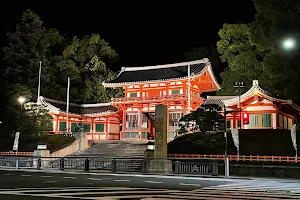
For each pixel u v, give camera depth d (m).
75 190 15.63
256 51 54.38
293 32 29.69
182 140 38.53
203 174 28.09
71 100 66.69
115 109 60.12
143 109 56.72
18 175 24.89
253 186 19.86
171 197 13.64
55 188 16.38
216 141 36.31
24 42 60.53
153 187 17.83
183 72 54.53
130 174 27.70
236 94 55.81
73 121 59.94
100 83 66.94
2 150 47.03
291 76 30.77
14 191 14.95
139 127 56.19
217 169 27.50
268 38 32.62
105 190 15.82
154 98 54.25
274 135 37.31
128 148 44.88
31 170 31.53
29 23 61.31
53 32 69.00
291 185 20.89
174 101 53.38
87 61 71.25
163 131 31.77
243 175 28.34
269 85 51.56
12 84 54.72
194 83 55.25
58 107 58.44
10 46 60.22
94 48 71.00
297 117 52.34
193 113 38.50
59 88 65.06
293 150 33.75
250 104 45.53
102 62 68.56
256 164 30.31
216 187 18.73
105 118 60.56
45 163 37.16
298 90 31.19
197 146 36.84
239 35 56.84
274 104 44.03
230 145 35.75
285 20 30.22
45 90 61.84
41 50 62.84
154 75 56.94
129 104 57.34
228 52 56.72
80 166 35.38
